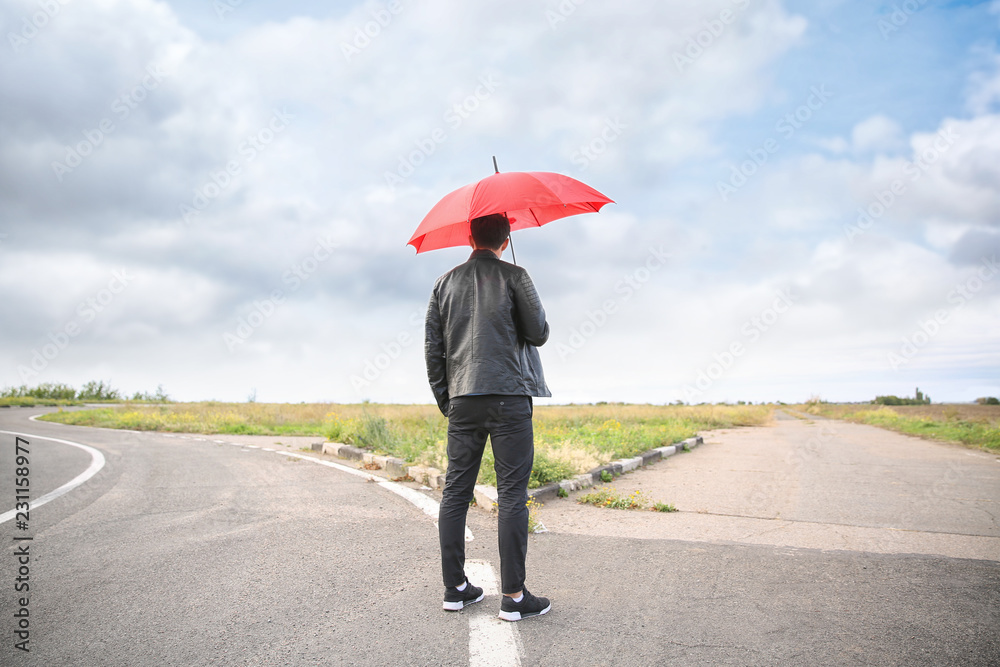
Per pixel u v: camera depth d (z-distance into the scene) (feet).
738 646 7.94
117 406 116.47
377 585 10.59
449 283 9.78
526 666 7.43
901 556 12.12
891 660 7.52
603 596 9.91
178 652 7.93
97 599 9.95
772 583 10.47
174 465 27.12
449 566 9.29
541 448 22.97
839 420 97.91
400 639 8.29
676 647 7.93
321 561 12.03
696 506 18.02
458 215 9.23
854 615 8.98
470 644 8.11
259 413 77.05
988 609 9.20
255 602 9.77
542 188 9.34
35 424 64.23
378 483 21.54
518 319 9.45
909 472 26.37
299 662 7.63
